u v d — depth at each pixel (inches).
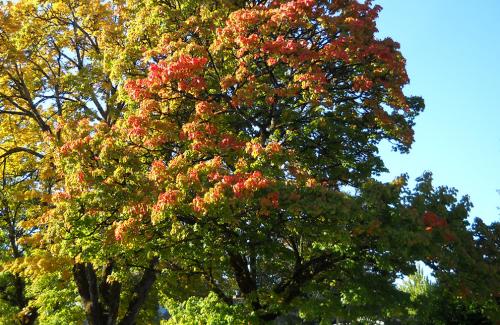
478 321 793.6
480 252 580.7
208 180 478.9
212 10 626.2
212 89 578.2
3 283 947.3
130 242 495.8
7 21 749.3
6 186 838.5
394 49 628.4
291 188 493.0
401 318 820.6
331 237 486.9
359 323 614.2
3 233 887.1
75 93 759.1
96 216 523.8
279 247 571.5
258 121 622.8
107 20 798.5
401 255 485.4
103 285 724.0
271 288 650.8
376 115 599.8
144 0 663.8
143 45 642.8
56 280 780.0
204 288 758.5
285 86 577.0
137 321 897.5
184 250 538.9
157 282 757.9
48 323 786.2
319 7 594.2
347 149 650.2
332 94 605.6
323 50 567.5
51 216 544.1
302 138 614.9
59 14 797.2
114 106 748.0
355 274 547.8
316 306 553.3
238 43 552.1
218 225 516.4
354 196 519.8
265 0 651.5
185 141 546.3
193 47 562.9
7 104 818.8
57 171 605.0
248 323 561.9
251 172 495.8
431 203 556.7
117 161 512.7
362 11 627.2
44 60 805.2
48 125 783.1
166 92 558.6
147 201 489.1
